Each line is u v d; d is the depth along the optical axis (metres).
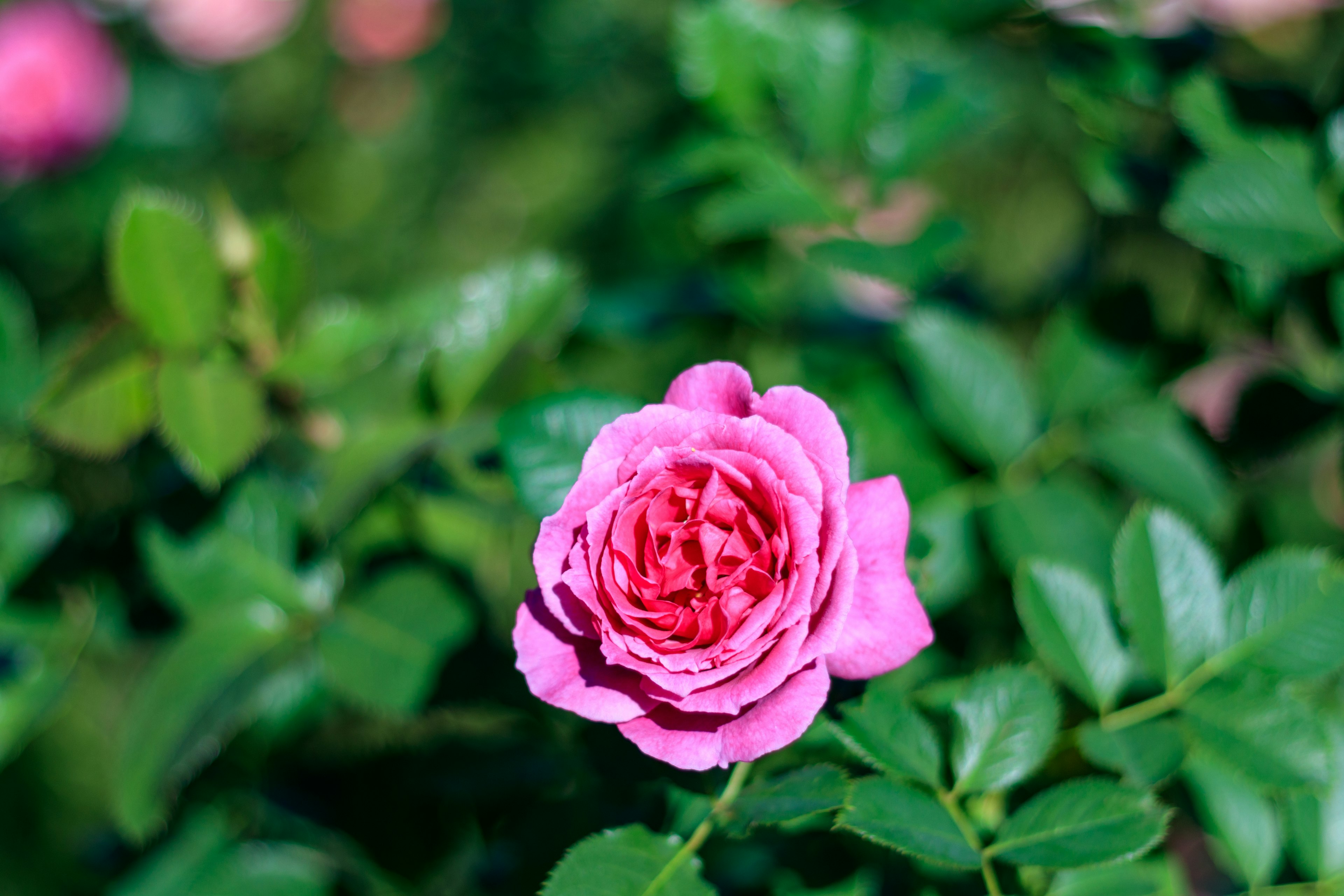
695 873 0.42
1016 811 0.42
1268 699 0.44
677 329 0.60
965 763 0.43
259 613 0.50
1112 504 0.56
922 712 0.46
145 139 1.27
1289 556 0.46
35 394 0.55
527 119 1.55
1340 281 0.48
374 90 1.63
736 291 0.59
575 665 0.41
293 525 0.51
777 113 0.56
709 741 0.40
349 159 1.56
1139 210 0.54
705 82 0.55
